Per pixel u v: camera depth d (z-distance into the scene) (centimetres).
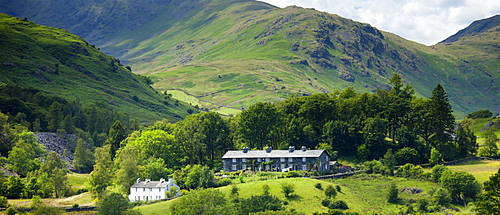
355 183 18638
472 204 15450
